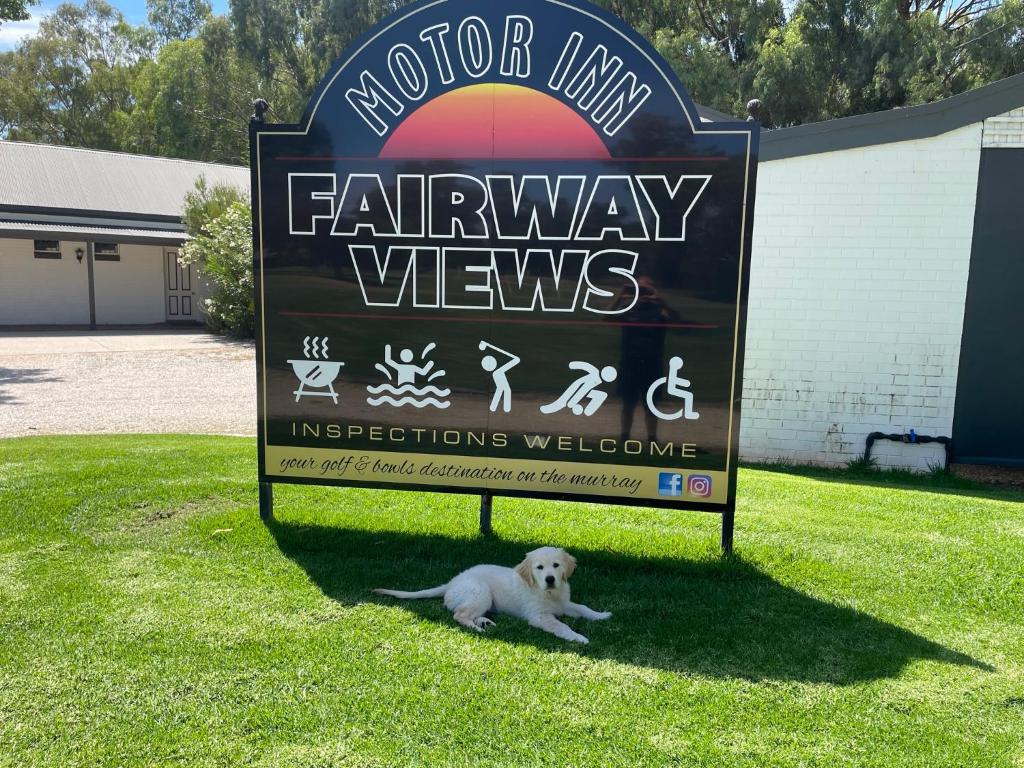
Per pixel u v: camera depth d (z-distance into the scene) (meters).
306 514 6.14
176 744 3.18
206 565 5.09
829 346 9.48
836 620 4.41
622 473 5.32
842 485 7.90
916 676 3.79
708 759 3.11
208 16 44.81
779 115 25.95
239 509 6.25
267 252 5.63
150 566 5.06
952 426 9.29
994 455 9.24
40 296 22.91
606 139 5.13
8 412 11.13
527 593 4.34
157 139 46.53
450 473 5.56
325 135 5.48
